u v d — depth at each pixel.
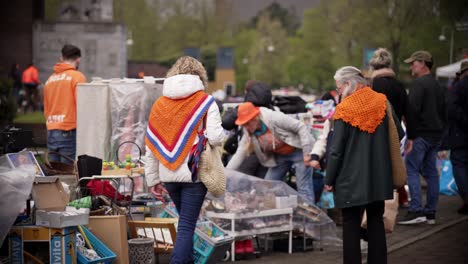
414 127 8.31
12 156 5.91
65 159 8.34
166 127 5.47
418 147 9.19
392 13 51.66
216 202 7.15
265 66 113.25
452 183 12.38
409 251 7.60
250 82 8.89
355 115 5.75
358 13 60.66
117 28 34.31
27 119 24.70
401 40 47.97
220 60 89.69
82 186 6.46
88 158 6.48
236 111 8.49
